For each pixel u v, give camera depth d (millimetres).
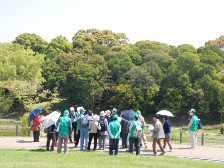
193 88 61156
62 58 68750
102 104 70000
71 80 64812
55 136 18297
